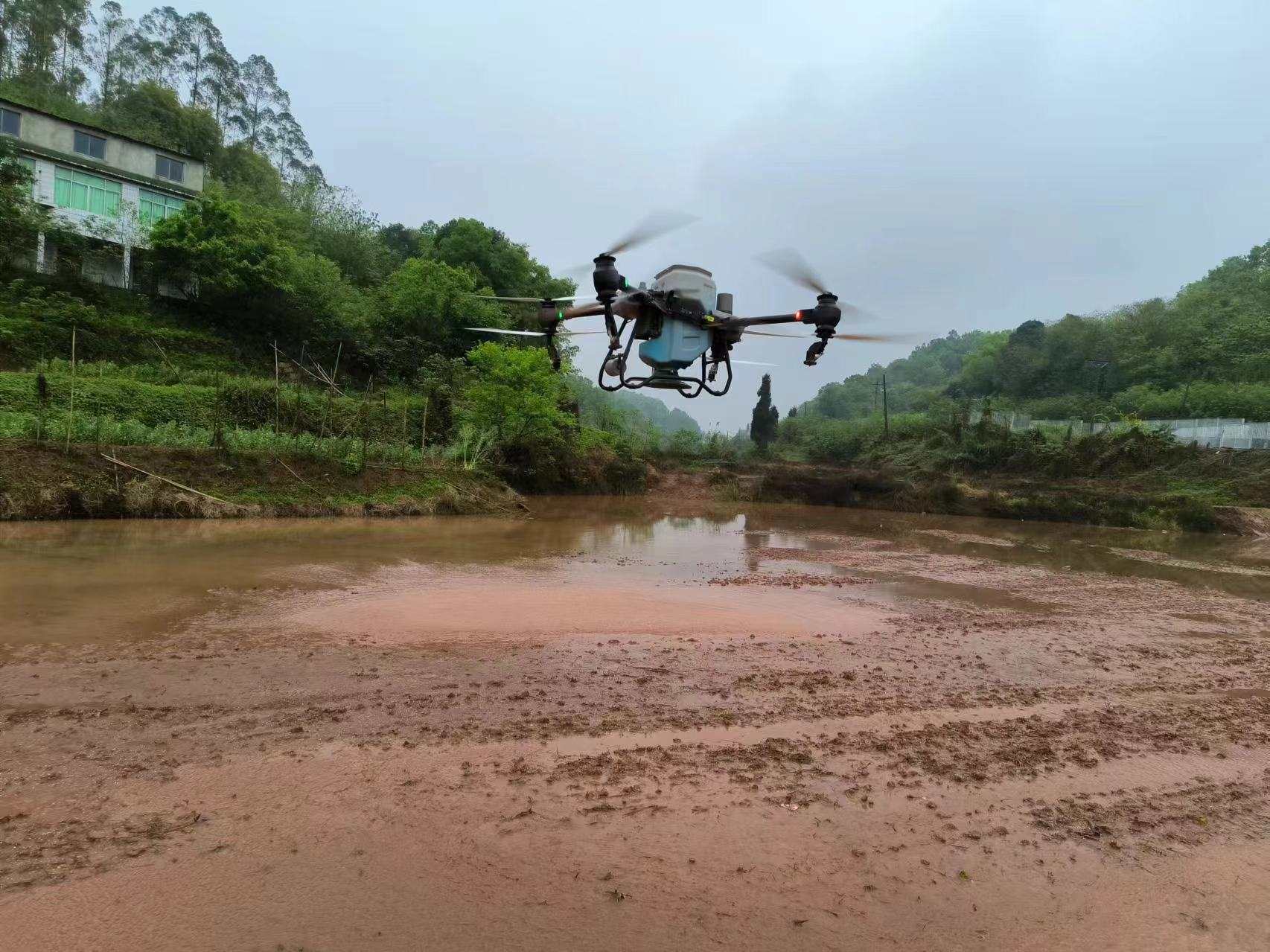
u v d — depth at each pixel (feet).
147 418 76.07
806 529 81.92
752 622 34.45
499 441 101.04
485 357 99.45
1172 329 176.45
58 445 58.65
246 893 11.94
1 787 15.20
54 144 108.37
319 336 116.57
